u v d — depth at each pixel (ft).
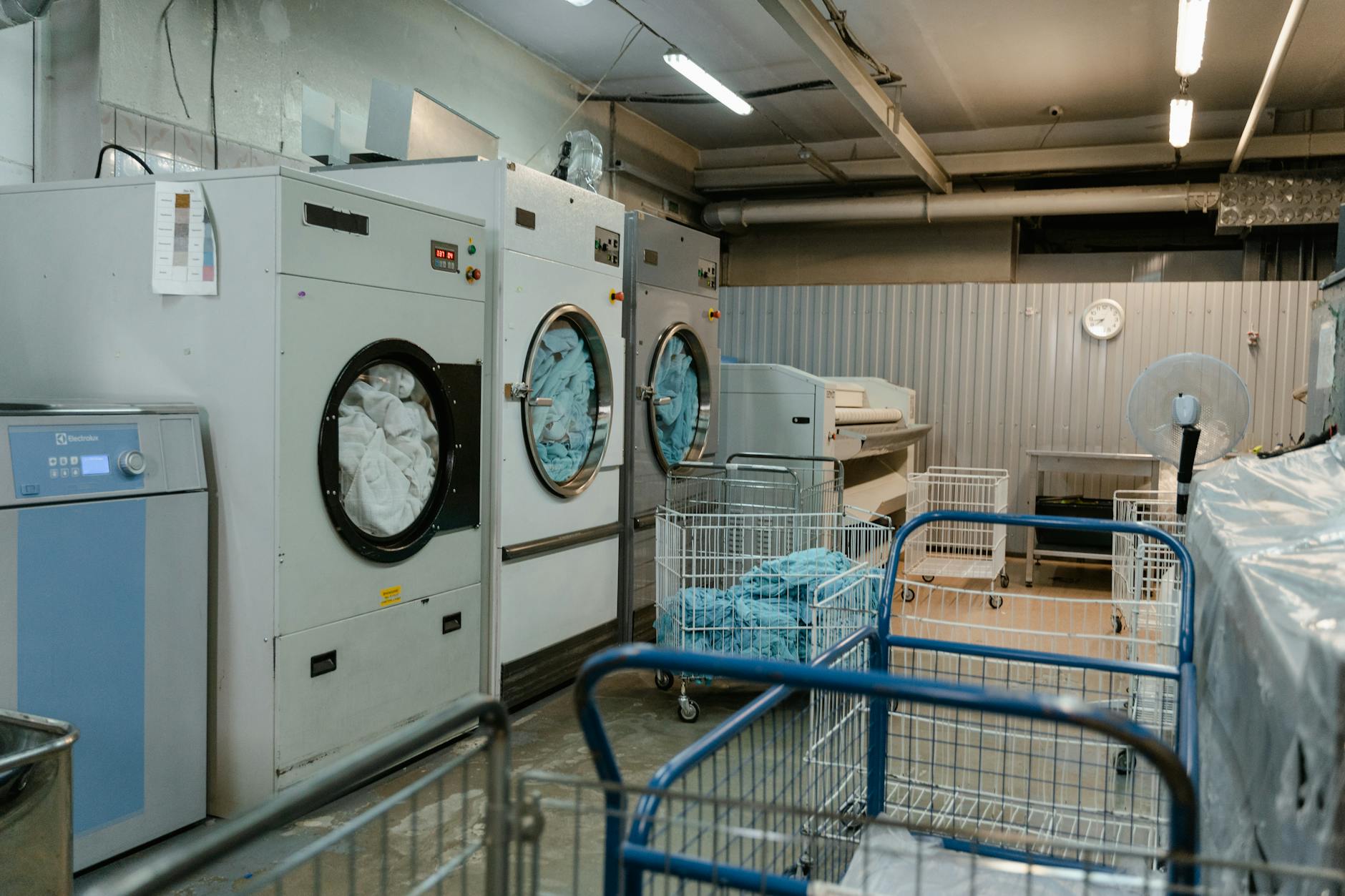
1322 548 4.48
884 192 29.48
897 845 6.91
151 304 9.55
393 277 10.36
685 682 12.57
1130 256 28.68
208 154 13.32
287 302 9.07
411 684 10.91
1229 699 4.48
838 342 28.35
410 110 13.03
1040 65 21.13
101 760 8.32
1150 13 18.17
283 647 9.25
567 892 7.75
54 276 9.96
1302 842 3.10
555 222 13.08
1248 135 21.59
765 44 20.43
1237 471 6.72
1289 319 24.49
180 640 8.96
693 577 13.08
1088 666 7.38
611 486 14.88
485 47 19.47
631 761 11.10
